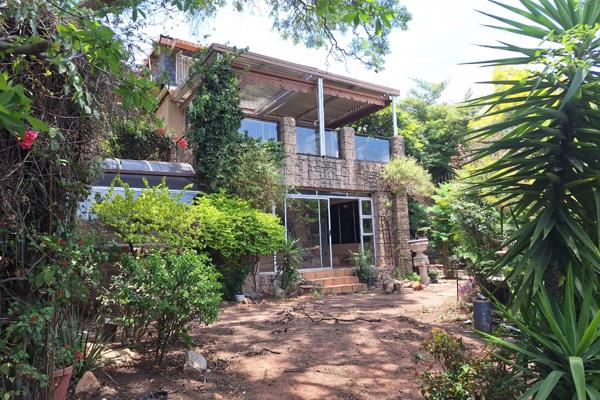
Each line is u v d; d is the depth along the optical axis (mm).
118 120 3984
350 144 14641
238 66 12633
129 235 7621
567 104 3137
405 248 15070
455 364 3322
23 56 3043
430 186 15156
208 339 6488
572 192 3242
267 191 11695
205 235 9656
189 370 4918
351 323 7809
